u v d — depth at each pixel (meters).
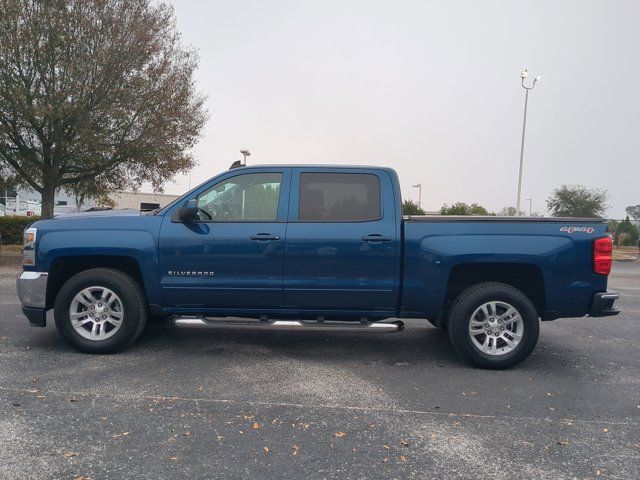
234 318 5.87
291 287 5.53
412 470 3.35
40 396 4.45
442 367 5.59
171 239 5.55
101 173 18.30
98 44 15.72
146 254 5.55
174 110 17.12
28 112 14.77
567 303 5.44
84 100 15.59
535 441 3.80
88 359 5.52
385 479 3.23
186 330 6.93
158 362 5.50
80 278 5.62
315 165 5.74
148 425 3.93
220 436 3.77
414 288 5.48
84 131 15.41
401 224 5.54
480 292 5.46
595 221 5.48
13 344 6.04
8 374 5.00
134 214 5.84
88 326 5.77
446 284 5.46
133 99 16.36
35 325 5.74
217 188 5.72
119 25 15.94
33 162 16.47
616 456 3.58
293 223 5.56
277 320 5.75
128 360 5.53
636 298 11.10
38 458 3.38
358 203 5.63
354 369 5.45
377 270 5.50
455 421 4.14
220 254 5.54
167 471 3.26
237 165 6.41
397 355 6.01
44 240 5.63
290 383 4.95
